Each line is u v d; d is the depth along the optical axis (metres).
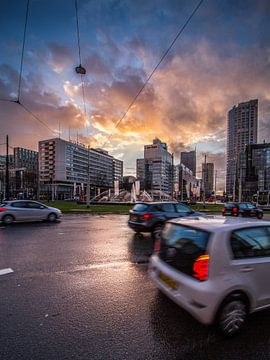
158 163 99.00
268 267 3.46
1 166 86.56
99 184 115.00
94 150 114.19
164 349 2.84
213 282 3.10
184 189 80.25
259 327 3.36
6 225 13.10
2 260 6.38
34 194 92.50
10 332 3.14
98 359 2.66
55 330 3.21
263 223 3.76
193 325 3.37
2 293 4.36
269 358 2.71
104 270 5.70
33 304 3.95
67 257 6.74
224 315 3.09
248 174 84.44
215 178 78.00
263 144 82.62
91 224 13.77
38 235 10.03
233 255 3.29
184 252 3.53
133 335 3.12
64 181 97.25
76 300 4.12
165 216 9.63
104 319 3.51
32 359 2.64
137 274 5.46
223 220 4.02
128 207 31.25
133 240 9.21
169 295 3.58
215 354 2.77
